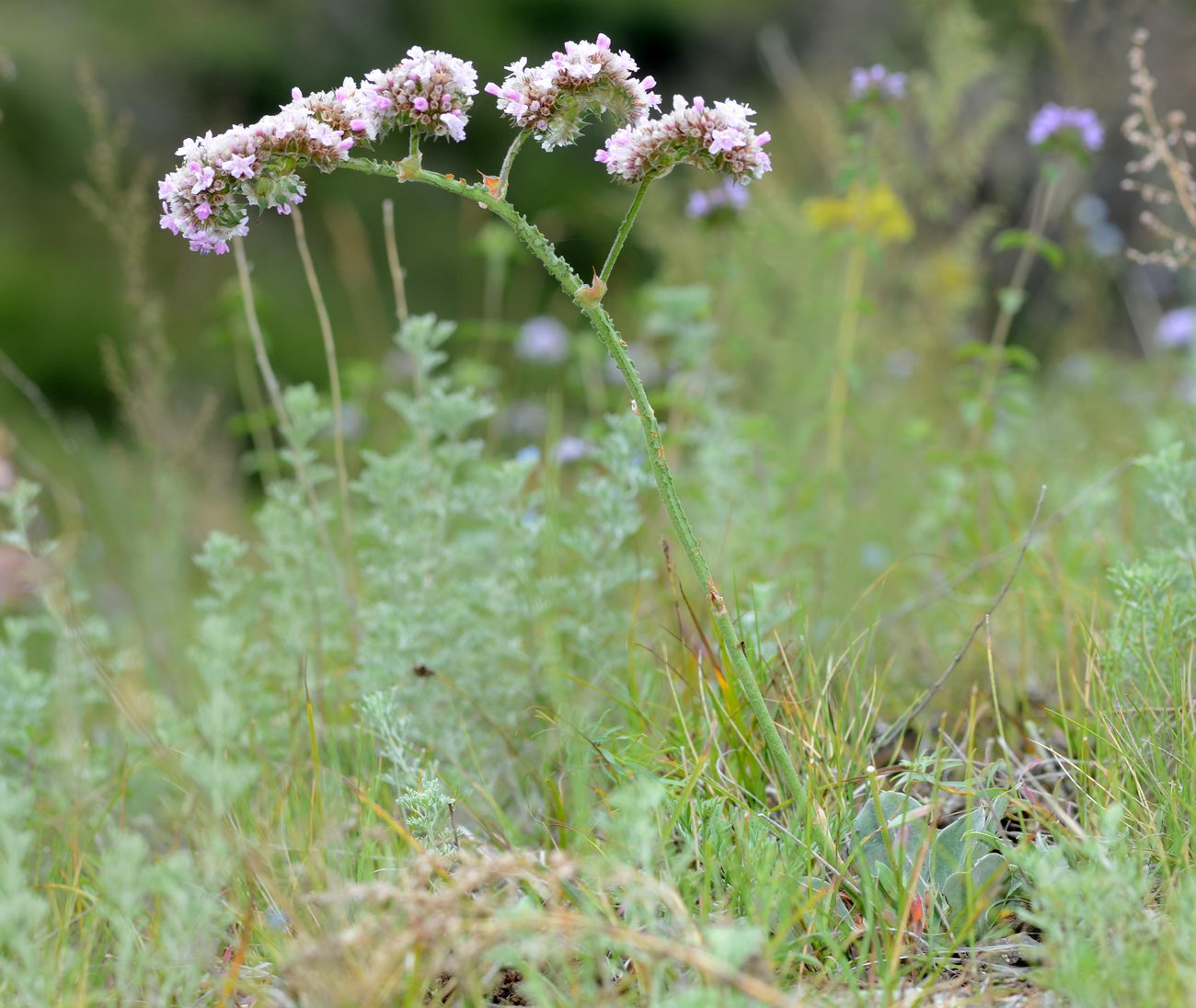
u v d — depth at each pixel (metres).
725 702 2.40
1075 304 6.87
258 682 3.11
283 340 9.39
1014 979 1.87
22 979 1.70
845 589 3.58
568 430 5.42
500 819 2.28
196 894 1.89
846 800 2.26
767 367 5.49
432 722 2.78
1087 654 2.54
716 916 1.88
